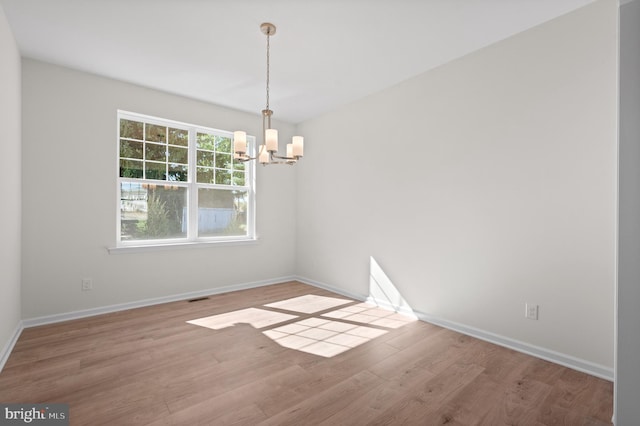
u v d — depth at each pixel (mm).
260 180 4500
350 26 2355
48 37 2514
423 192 3117
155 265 3562
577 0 2062
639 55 1491
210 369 2115
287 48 2676
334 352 2389
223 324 2955
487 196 2627
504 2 2082
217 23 2326
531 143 2373
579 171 2150
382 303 3521
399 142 3352
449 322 2877
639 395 1480
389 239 3459
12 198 2416
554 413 1688
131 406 1706
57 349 2391
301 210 4789
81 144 3094
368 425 1578
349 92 3617
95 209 3174
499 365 2201
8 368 2096
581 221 2143
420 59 2859
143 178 3557
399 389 1899
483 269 2652
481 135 2666
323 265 4371
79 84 3084
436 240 2998
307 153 4656
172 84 3410
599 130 2070
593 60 2088
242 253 4309
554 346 2260
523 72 2416
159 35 2492
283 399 1788
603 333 2055
